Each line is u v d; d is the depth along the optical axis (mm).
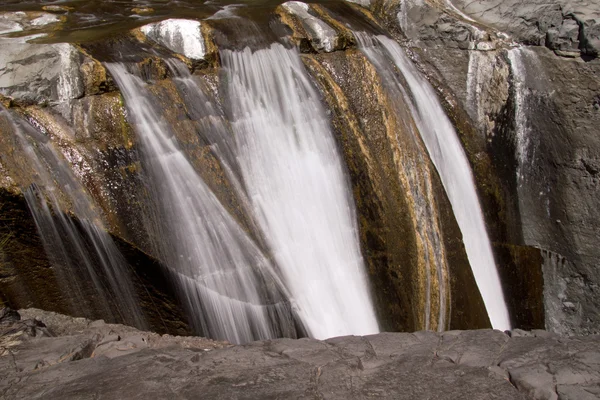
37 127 6906
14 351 5066
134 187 7113
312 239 8250
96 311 7059
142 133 7352
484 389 4211
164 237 7125
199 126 7891
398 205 8844
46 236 6621
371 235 8656
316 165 8602
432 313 8680
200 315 7426
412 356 4668
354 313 8266
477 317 8914
